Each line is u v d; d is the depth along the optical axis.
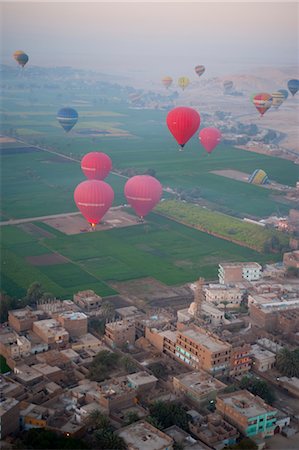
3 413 113.75
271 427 120.06
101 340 156.88
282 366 143.00
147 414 122.56
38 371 136.62
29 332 155.62
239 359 142.12
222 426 119.25
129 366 140.38
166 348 151.50
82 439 114.00
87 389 129.38
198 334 147.50
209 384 131.50
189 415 122.56
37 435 111.12
